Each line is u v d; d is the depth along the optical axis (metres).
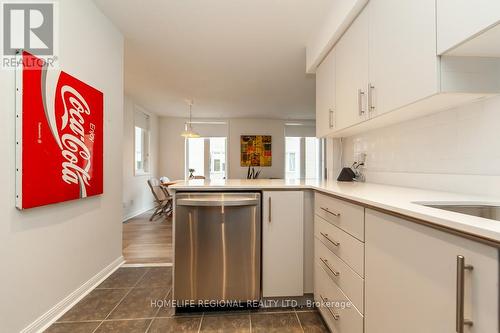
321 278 1.59
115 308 1.74
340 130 2.07
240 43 2.76
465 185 1.27
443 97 1.14
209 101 5.28
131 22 2.34
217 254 1.68
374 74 1.47
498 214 0.99
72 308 1.73
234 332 1.49
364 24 1.59
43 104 1.49
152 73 3.67
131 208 5.08
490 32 0.85
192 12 2.19
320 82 2.48
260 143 7.05
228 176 6.98
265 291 1.73
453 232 0.63
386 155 1.92
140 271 2.38
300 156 7.29
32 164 1.40
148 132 6.10
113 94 2.38
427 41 1.06
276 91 4.57
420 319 0.75
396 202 0.93
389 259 0.90
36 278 1.47
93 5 2.05
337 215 1.34
